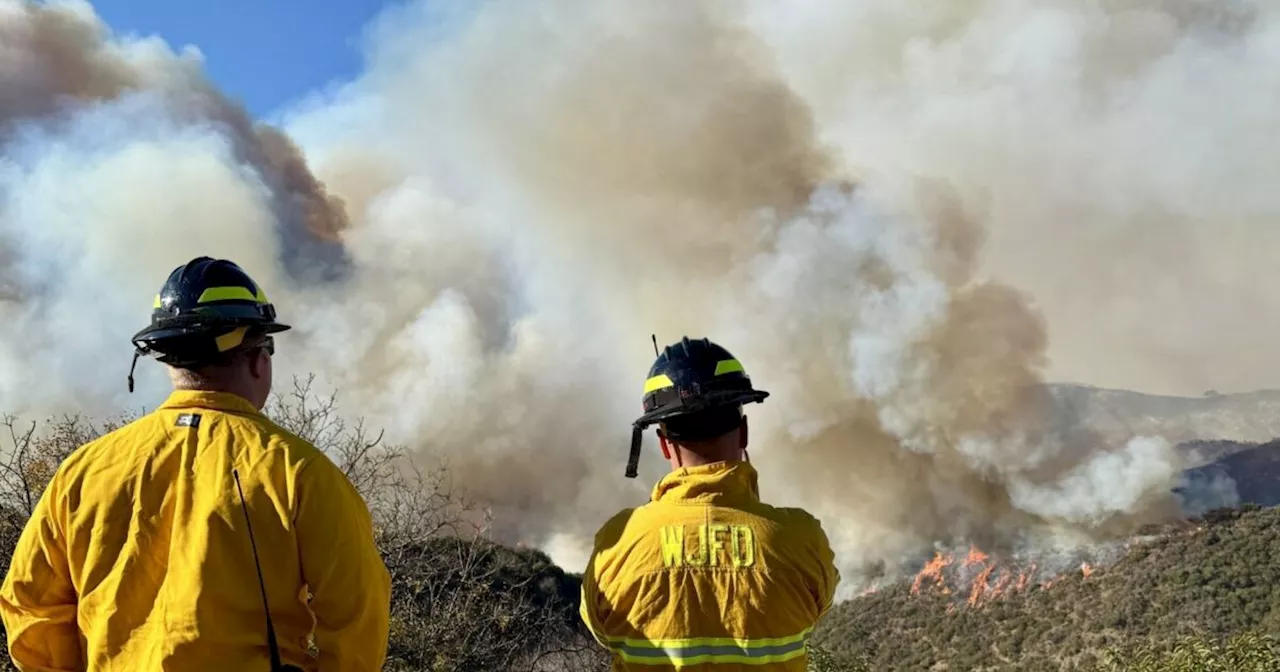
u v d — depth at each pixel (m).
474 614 8.76
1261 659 8.02
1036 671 33.16
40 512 2.03
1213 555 35.78
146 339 2.10
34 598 1.98
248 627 1.86
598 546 2.23
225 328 2.12
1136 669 8.83
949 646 38.94
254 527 1.90
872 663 40.00
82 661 2.02
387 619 2.07
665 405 2.23
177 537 1.90
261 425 2.07
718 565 2.07
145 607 1.88
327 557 1.93
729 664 2.00
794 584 2.08
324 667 1.94
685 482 2.19
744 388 2.26
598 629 2.19
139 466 1.98
